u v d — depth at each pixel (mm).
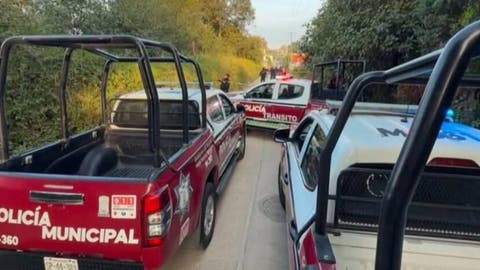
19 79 6270
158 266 2490
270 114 9336
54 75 6652
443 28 6453
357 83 1800
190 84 8359
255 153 8219
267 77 28859
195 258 3754
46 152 3391
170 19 16312
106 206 2439
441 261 2363
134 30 12023
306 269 1938
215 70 24172
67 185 2465
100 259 2498
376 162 2303
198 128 4570
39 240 2523
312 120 3859
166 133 4508
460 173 2322
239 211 4977
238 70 34375
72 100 7117
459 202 2355
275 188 5910
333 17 10648
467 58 784
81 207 2461
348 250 2355
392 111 3553
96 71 7703
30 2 7410
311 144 3355
